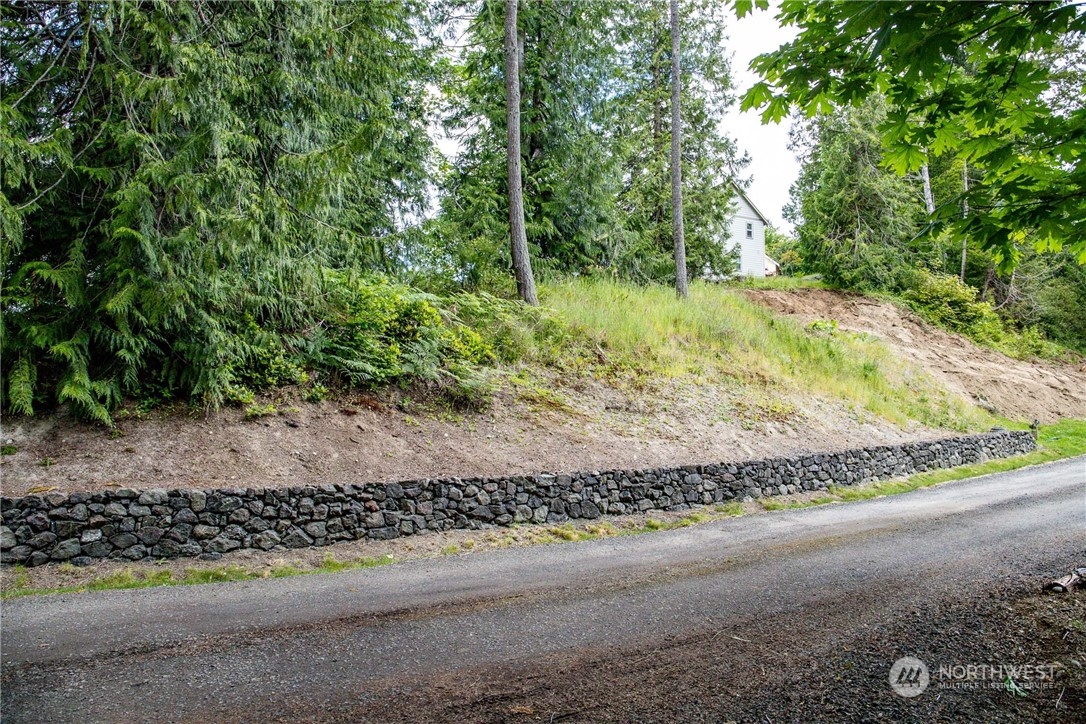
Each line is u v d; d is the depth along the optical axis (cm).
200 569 636
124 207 725
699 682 411
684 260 2031
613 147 2095
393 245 1069
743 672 426
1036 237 438
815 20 395
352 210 1279
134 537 643
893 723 367
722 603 561
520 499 859
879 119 2747
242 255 845
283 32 918
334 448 862
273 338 948
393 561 697
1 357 750
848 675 424
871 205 2873
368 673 416
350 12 1005
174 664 423
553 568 676
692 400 1402
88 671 409
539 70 1866
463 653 450
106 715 357
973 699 396
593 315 1573
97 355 826
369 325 1073
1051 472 1466
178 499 664
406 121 1627
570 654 451
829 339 2122
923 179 3262
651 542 806
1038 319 3122
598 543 801
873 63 377
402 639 473
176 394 859
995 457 1652
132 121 759
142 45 757
